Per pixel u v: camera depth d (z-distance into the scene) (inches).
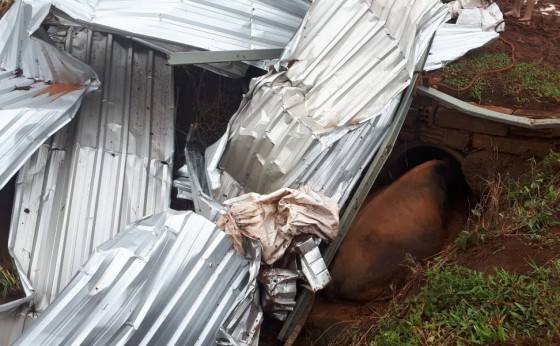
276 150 197.2
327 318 211.5
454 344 164.1
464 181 249.3
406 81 214.1
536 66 258.5
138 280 163.9
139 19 205.8
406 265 207.8
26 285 182.5
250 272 184.4
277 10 229.8
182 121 255.8
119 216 204.5
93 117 222.5
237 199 188.7
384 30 214.1
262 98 201.5
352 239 217.9
